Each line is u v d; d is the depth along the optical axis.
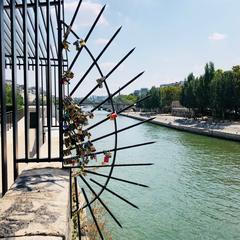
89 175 23.02
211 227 15.99
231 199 20.47
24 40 2.75
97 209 9.02
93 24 2.92
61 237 1.53
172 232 15.13
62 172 2.88
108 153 3.10
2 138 2.62
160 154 38.12
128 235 14.37
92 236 7.12
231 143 48.12
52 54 7.82
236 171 28.69
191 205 19.14
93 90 3.05
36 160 2.91
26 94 2.82
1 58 2.55
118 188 21.20
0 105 2.60
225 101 69.81
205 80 80.06
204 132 59.97
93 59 2.97
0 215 1.75
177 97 126.25
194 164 32.00
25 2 2.72
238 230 15.68
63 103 3.04
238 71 68.88
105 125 79.31
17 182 2.47
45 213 1.80
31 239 1.48
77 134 3.05
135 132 67.50
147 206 18.39
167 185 23.52
